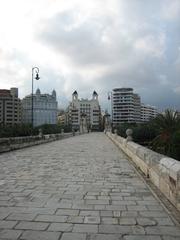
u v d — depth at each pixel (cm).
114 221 557
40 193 791
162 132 2389
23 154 1953
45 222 550
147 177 1030
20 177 1042
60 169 1246
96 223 546
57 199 725
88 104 13912
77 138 5109
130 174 1116
